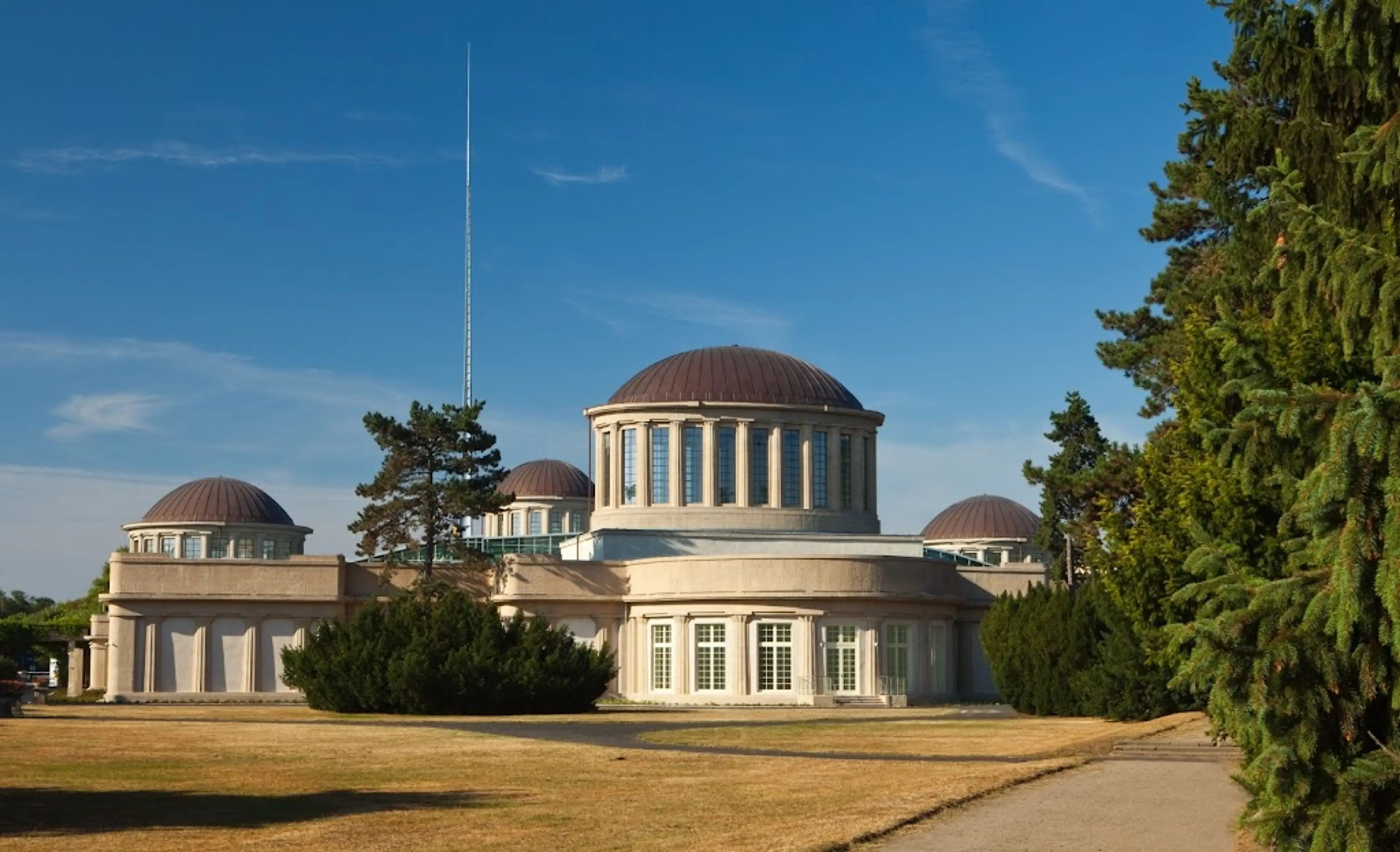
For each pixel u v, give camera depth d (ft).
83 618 369.71
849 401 296.30
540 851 71.20
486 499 266.16
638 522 282.56
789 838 72.95
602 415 290.15
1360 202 57.67
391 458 266.77
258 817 84.69
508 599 266.98
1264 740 45.98
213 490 433.48
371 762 122.72
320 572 268.41
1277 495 65.77
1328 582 44.39
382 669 212.43
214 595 264.52
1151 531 118.21
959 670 281.13
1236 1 67.87
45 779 106.73
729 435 284.61
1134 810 85.51
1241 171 72.90
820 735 156.97
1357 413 41.57
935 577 265.95
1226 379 89.45
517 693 210.79
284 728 170.09
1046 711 199.21
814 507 286.46
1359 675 44.96
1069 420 284.82
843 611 253.44
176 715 203.82
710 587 256.11
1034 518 424.87
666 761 122.11
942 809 85.10
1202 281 160.56
